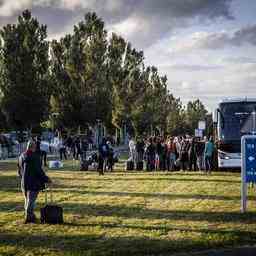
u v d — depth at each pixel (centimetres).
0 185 2359
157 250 1050
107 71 6525
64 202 1745
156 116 8594
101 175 2836
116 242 1129
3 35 5666
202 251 1042
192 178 2597
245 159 1502
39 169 1376
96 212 1527
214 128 3206
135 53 6931
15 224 1353
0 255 1032
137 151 3338
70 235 1209
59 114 6028
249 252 1027
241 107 2889
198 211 1529
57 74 6094
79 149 4225
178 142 3203
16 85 5556
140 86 7006
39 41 5684
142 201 1756
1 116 6175
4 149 4728
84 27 6038
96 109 5941
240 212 1505
